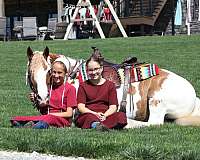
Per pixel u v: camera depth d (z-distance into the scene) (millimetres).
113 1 33344
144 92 8438
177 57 18375
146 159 5918
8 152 6488
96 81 8148
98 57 8141
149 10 32031
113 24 29234
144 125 8297
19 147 6562
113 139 6789
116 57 18672
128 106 8445
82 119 8008
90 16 27625
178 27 31766
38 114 9758
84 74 8336
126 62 8688
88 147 6262
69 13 28672
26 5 37719
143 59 18141
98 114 7988
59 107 8266
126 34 29406
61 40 24922
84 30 28328
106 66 8609
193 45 20938
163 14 31953
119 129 7926
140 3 32438
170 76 8523
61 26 29328
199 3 31297
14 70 17125
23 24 30672
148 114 8508
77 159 6109
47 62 8266
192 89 8602
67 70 8414
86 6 27281
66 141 6535
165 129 7934
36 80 8188
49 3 36844
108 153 6168
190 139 7023
